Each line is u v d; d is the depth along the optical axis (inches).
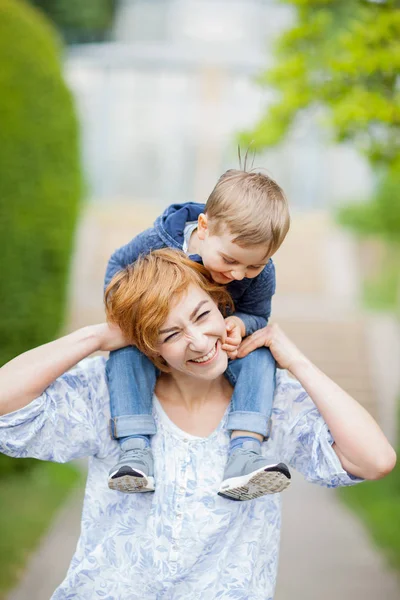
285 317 467.2
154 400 90.7
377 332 447.5
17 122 257.3
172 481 86.0
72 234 286.7
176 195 716.0
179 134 712.4
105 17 794.8
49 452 86.9
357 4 214.2
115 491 89.4
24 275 262.1
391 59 196.4
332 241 574.9
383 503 269.9
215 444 87.8
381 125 210.8
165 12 789.2
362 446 81.6
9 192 254.8
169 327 82.4
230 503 85.7
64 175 277.9
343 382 413.4
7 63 254.8
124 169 718.5
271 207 88.6
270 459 86.4
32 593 178.9
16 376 84.0
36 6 778.2
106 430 90.4
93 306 477.4
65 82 284.0
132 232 590.6
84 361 92.5
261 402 88.3
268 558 89.0
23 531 218.2
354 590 196.4
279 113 223.8
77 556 89.0
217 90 704.4
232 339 88.5
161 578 84.0
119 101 716.0
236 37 760.3
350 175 711.7
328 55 216.8
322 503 279.6
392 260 547.5
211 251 88.7
